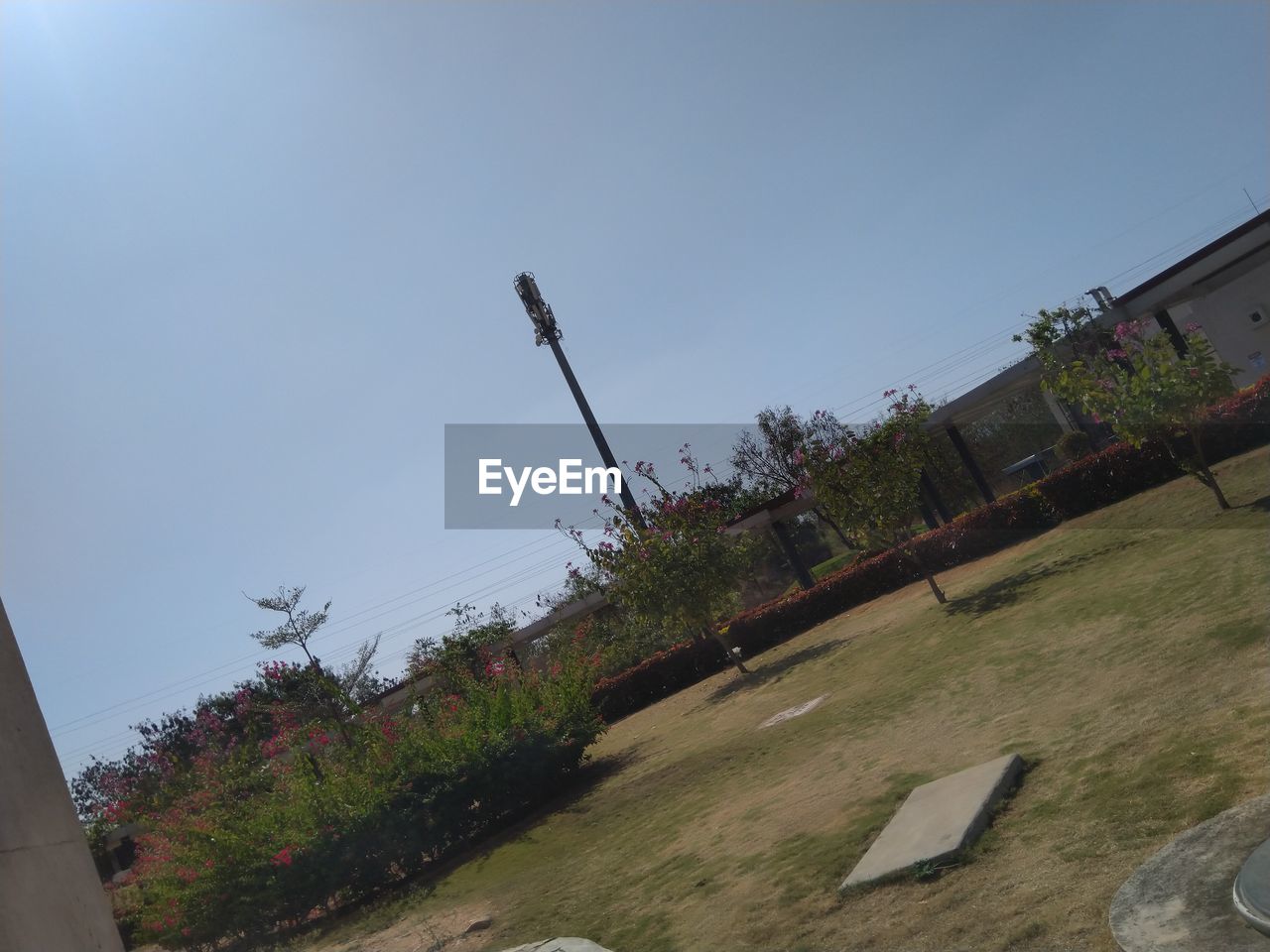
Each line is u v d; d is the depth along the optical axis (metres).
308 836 12.16
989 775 6.28
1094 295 22.23
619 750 15.95
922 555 20.05
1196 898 3.96
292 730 16.22
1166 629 8.11
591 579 18.30
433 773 13.13
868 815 6.76
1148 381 12.63
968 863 5.33
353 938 10.16
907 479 14.92
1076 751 6.29
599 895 7.98
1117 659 7.89
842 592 21.02
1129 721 6.38
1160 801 5.03
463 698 17.19
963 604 13.91
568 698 15.18
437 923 9.30
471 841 13.14
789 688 14.29
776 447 32.50
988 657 10.05
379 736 13.77
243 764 15.41
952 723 8.28
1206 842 4.38
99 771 23.44
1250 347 20.42
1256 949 3.47
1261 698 5.77
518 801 13.56
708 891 6.81
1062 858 4.91
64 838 4.06
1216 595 8.41
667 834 9.03
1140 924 3.96
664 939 6.24
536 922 7.96
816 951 5.09
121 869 24.22
